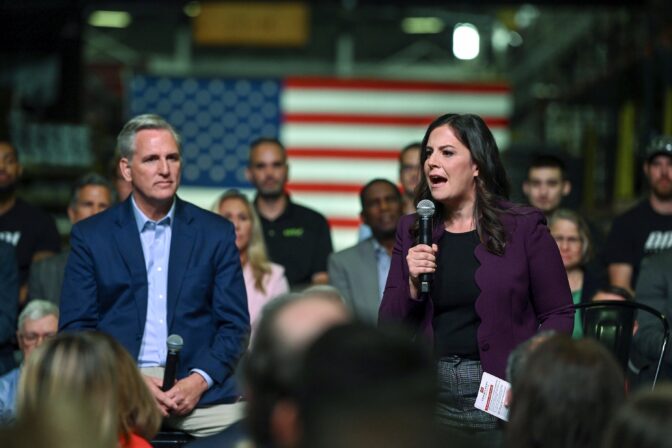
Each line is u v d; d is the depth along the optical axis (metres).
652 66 13.49
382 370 2.01
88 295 5.93
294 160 14.27
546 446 3.41
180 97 14.96
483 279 5.05
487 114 14.34
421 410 1.99
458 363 5.09
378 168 14.23
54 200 15.09
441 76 27.89
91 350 3.90
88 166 15.20
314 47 28.31
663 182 8.55
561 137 18.81
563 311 5.13
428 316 5.13
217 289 6.05
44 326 7.15
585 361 3.40
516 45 23.86
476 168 5.15
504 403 4.95
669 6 13.29
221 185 14.91
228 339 5.99
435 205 5.28
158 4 16.47
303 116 14.34
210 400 5.91
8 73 16.33
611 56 16.28
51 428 2.44
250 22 18.72
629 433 2.64
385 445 1.97
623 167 14.54
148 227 5.98
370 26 28.16
